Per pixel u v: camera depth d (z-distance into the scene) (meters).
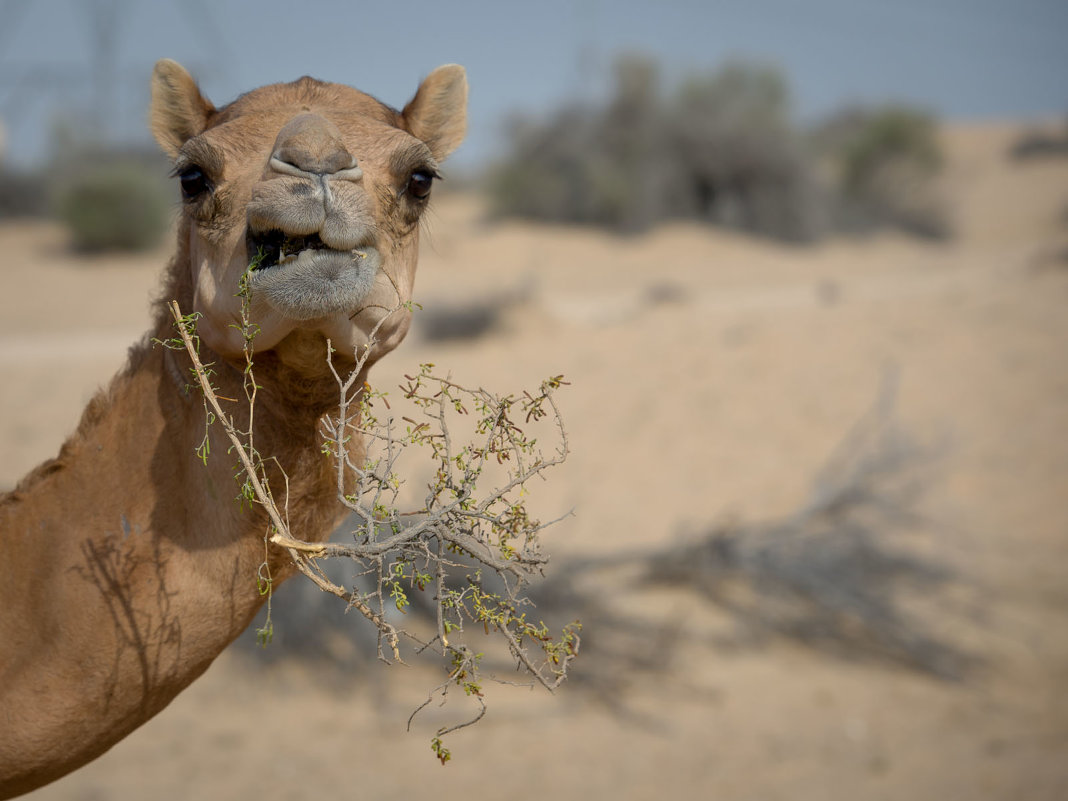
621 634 9.30
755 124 43.75
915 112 50.84
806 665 9.23
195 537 2.86
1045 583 10.48
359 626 8.89
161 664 2.85
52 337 24.42
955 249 44.09
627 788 7.08
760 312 22.48
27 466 13.92
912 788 7.02
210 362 2.89
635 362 18.41
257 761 7.49
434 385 15.93
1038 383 15.83
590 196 41.59
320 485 2.98
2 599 2.88
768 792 7.00
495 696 8.59
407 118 3.51
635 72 44.00
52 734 2.82
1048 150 63.94
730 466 13.66
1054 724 7.98
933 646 9.25
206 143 2.84
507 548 2.71
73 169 47.19
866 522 11.15
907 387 16.11
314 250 2.54
